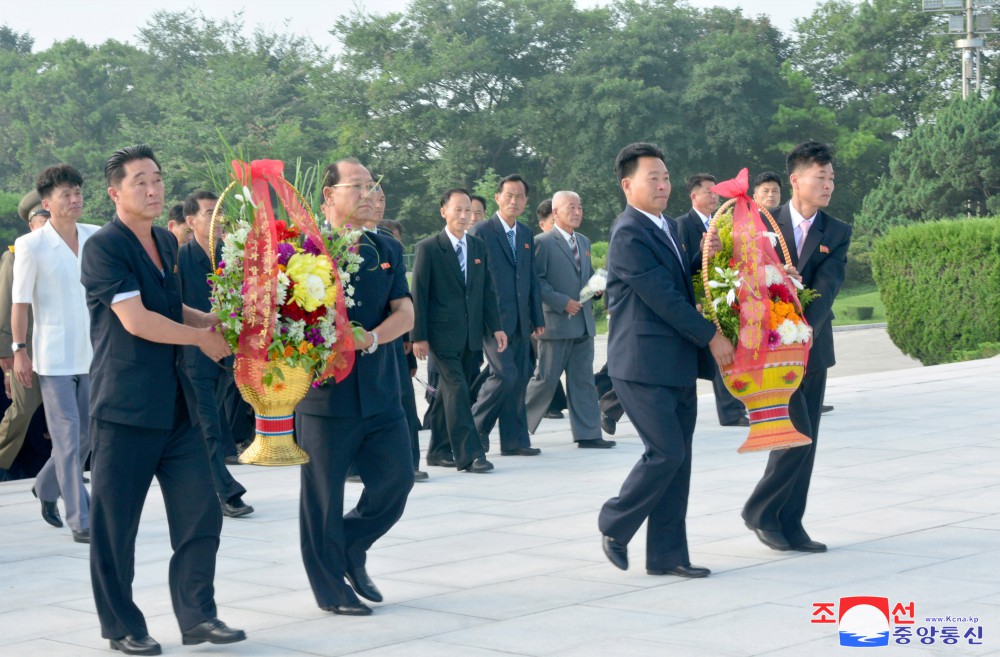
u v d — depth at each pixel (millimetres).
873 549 5785
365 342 4684
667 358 5293
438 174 54344
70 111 70000
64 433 6656
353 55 55906
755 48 55062
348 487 8062
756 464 8602
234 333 4402
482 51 55250
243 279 4371
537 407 9930
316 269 4406
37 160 69062
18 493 8273
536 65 57250
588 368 9805
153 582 5617
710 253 5352
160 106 60719
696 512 6883
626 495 5340
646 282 5203
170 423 4383
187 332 4340
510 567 5625
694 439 9906
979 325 18469
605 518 5410
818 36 66000
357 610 4793
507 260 9227
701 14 62875
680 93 53031
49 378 6656
